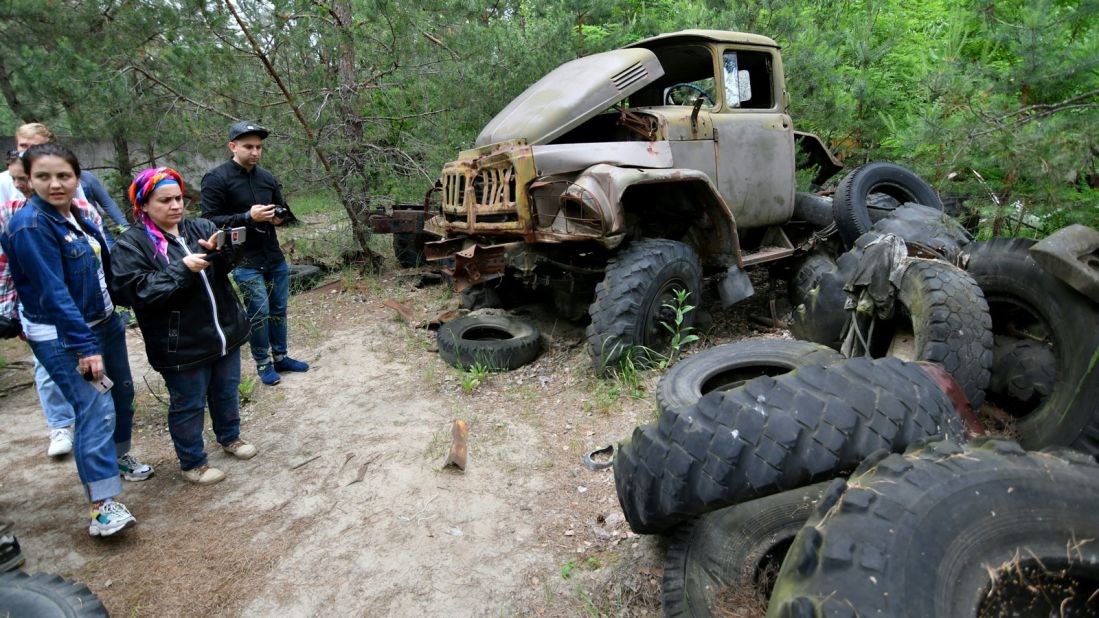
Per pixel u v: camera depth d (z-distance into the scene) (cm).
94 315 290
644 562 240
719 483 182
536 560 255
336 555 266
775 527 212
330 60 689
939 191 400
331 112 686
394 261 766
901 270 309
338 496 309
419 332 536
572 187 396
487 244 470
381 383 443
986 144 317
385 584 247
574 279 483
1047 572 143
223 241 299
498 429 363
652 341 421
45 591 214
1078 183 329
